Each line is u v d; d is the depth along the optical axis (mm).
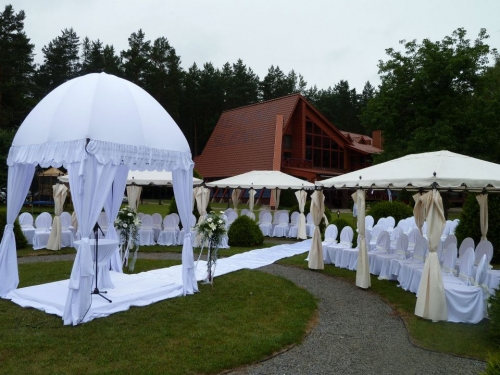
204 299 6988
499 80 27969
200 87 52344
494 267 9969
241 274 9180
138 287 7016
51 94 6742
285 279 8758
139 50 46719
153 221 13617
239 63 58438
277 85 59469
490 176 6230
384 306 7016
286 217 16562
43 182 29875
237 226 13773
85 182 5559
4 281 6750
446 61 22812
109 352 4641
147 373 4172
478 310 6039
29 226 13016
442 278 6570
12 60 35625
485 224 8391
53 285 6930
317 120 39531
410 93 24219
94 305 5867
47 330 5234
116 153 5891
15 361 4352
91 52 48406
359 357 4875
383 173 7539
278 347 5035
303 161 36906
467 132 22891
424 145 22344
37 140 6188
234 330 5520
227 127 39938
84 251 5551
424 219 9000
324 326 5965
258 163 34812
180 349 4812
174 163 6910
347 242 10711
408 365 4676
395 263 8766
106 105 6105
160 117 7020
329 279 9031
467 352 5027
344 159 42062
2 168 28062
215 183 16391
